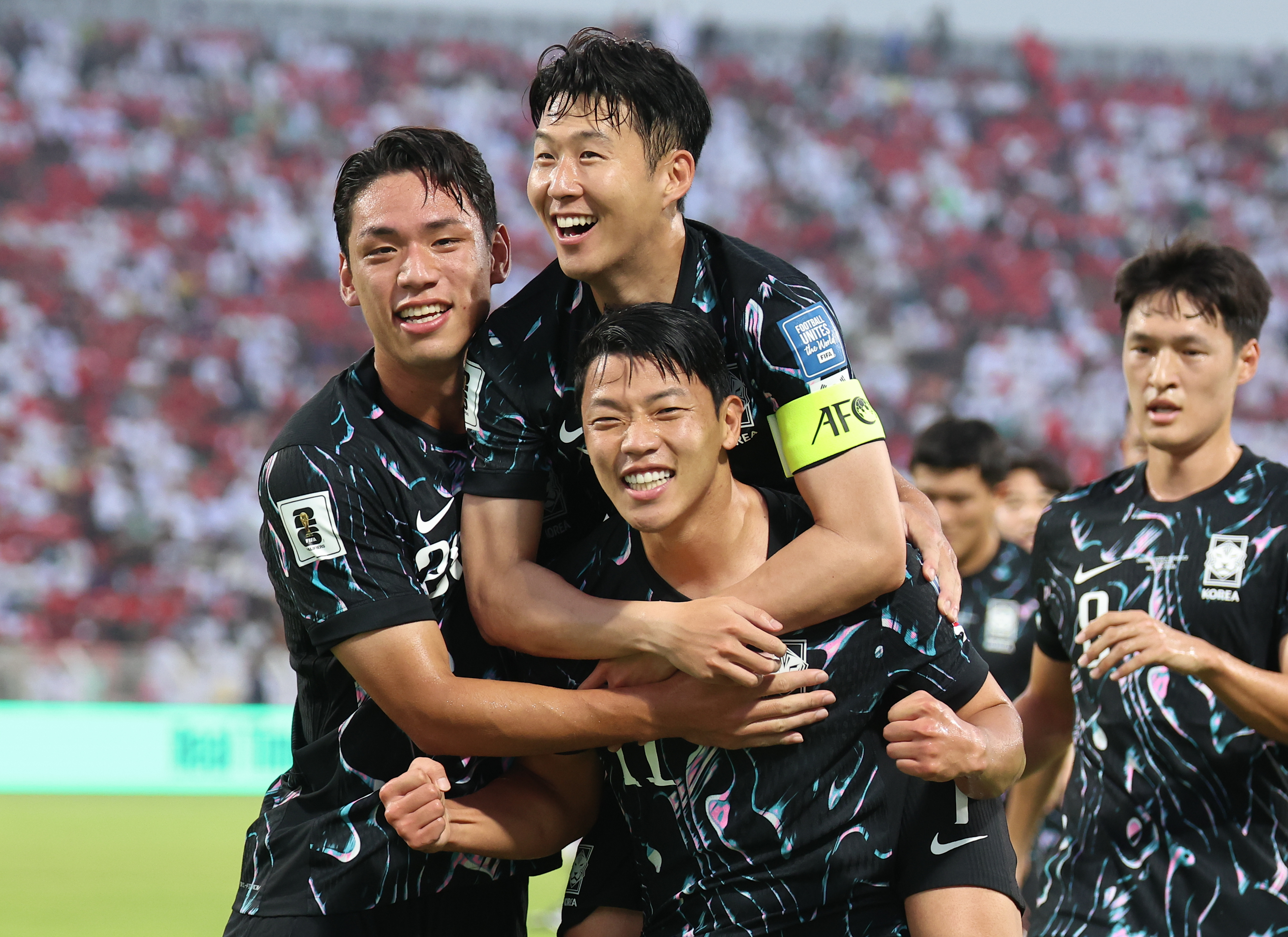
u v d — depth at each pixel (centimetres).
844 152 5131
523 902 727
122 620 3516
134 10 4884
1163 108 5419
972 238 4975
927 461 1216
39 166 4491
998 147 5225
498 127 5081
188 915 1648
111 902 1723
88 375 4072
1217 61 5500
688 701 608
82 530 3734
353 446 663
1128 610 825
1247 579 794
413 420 684
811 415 620
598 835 693
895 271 4894
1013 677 1207
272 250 4500
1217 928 772
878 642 625
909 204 5034
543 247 4738
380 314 655
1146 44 5509
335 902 666
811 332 625
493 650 693
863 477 612
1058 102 5359
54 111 4606
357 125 4909
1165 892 788
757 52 5412
